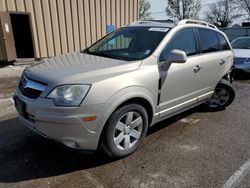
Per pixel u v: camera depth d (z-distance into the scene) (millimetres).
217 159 3180
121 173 2842
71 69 2840
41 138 3549
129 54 3461
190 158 3188
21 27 9930
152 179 2756
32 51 9750
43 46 9664
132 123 3088
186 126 4172
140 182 2701
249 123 4367
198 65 3926
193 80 3902
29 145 3365
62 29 9969
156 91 3248
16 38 10219
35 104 2602
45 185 2613
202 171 2924
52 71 2816
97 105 2607
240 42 9445
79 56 3537
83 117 2559
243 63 8055
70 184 2641
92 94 2580
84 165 2969
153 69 3191
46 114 2537
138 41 3658
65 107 2500
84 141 2668
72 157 3119
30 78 2859
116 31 4277
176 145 3508
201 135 3848
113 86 2723
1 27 8531
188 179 2775
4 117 4281
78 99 2533
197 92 4145
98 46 4082
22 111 2828
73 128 2559
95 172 2848
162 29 3705
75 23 10242
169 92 3492
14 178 2709
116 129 2906
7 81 6973
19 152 3199
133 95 2900
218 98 4910
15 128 3854
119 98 2760
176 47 3641
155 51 3334
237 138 3777
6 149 3256
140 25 4086
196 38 4043
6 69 8539
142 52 3391
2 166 2906
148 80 3098
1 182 2641
